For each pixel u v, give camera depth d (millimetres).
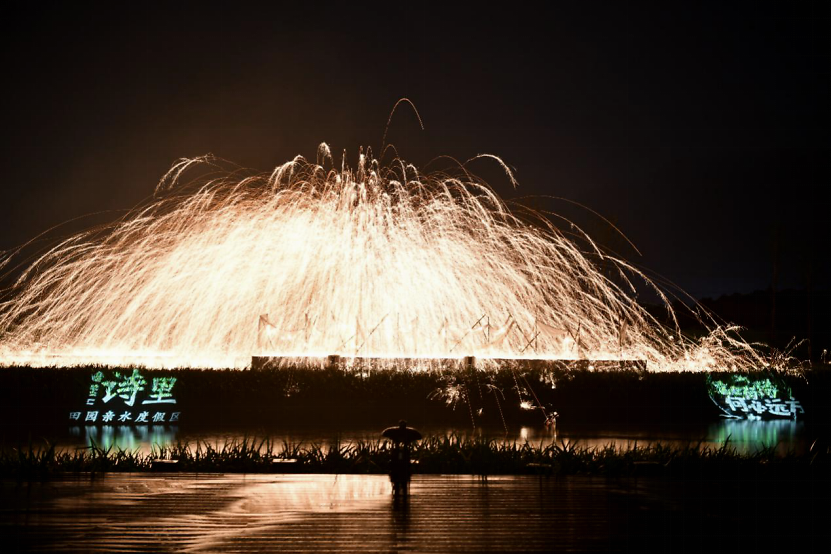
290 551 7523
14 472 11008
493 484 10719
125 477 10938
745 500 9812
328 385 18016
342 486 10500
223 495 9867
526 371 19375
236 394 17656
